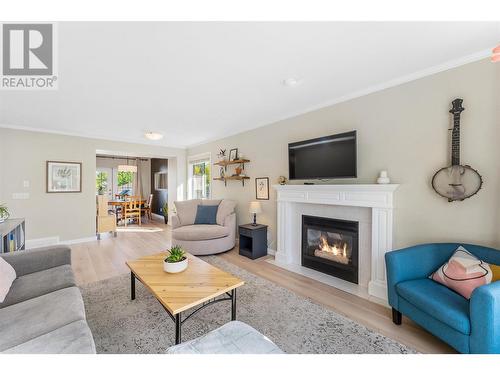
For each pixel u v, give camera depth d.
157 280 1.89
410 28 1.55
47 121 3.73
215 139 5.16
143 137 5.04
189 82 2.34
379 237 2.37
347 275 2.76
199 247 3.76
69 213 4.53
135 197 7.44
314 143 2.92
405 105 2.26
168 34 1.58
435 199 2.08
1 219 3.04
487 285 1.30
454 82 1.97
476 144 1.87
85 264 3.40
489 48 1.78
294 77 2.26
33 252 2.04
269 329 1.85
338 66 2.06
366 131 2.57
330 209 2.93
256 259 3.60
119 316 2.02
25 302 1.47
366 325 1.90
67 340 1.10
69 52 1.78
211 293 1.69
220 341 1.17
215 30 1.54
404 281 1.84
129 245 4.50
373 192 2.41
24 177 4.09
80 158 4.66
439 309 1.46
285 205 3.42
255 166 4.12
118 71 2.09
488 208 1.82
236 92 2.61
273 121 3.73
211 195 5.32
